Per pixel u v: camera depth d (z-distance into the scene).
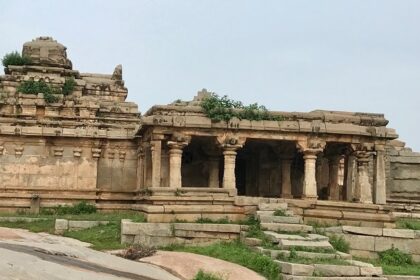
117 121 41.91
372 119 32.94
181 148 31.09
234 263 20.67
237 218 26.91
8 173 36.28
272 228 24.59
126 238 23.95
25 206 36.00
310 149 31.73
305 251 21.52
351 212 29.30
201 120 30.95
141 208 28.78
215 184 34.94
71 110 42.16
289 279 18.98
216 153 35.03
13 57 46.53
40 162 36.84
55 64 46.81
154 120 30.42
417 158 43.84
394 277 21.50
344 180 35.97
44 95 41.94
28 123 38.06
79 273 15.79
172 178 30.70
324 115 32.47
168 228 24.45
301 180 38.72
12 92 43.97
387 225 29.22
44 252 18.58
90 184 37.22
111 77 50.22
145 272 18.00
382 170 32.59
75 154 37.25
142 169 35.25
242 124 31.19
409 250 26.38
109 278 15.90
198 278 18.22
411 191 43.69
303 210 28.70
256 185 38.78
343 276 19.53
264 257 20.34
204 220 26.16
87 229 27.05
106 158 37.91
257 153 38.97
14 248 18.58
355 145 32.53
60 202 36.66
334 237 25.75
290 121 31.91
